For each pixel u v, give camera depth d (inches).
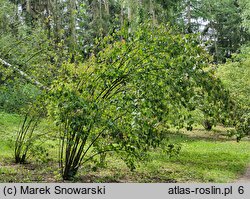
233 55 740.0
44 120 406.9
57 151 487.2
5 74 425.7
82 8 394.0
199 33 336.5
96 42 340.8
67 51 398.9
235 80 653.9
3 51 469.1
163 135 344.8
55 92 306.8
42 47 414.6
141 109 314.5
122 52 322.3
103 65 316.8
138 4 898.1
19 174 350.0
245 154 556.1
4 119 656.4
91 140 325.7
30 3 1031.6
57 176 334.6
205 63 332.2
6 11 689.6
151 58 319.9
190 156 520.7
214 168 441.1
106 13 1198.9
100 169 401.1
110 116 318.3
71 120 308.3
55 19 904.9
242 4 1246.3
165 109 328.8
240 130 385.1
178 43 323.3
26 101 427.2
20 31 586.9
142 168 416.5
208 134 802.2
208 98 345.1
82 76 317.4
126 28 328.8
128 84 322.7
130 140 325.1
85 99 312.3
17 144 428.5
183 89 326.6
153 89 318.3
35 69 410.9
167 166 440.5
